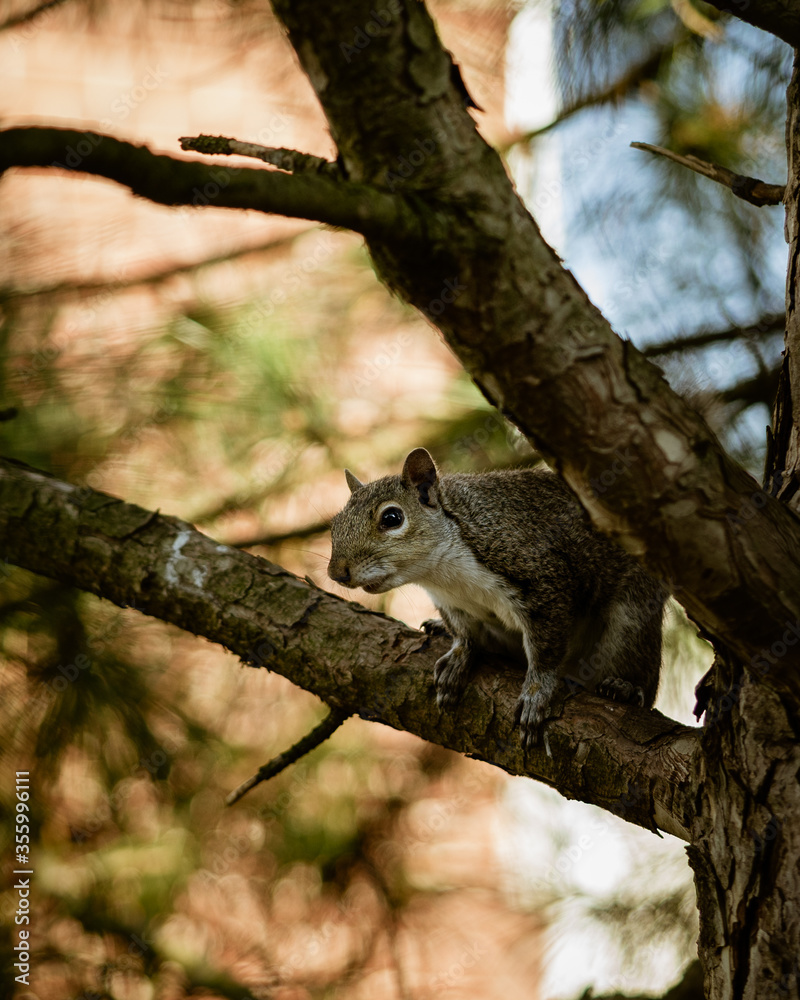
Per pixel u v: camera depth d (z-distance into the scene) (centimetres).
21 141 347
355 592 1182
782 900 507
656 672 938
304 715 1246
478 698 722
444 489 956
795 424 550
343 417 1234
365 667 738
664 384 474
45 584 870
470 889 1355
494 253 427
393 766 1317
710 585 486
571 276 454
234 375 1057
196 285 1336
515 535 905
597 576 912
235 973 1259
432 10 1138
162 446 1091
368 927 1310
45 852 1151
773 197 591
